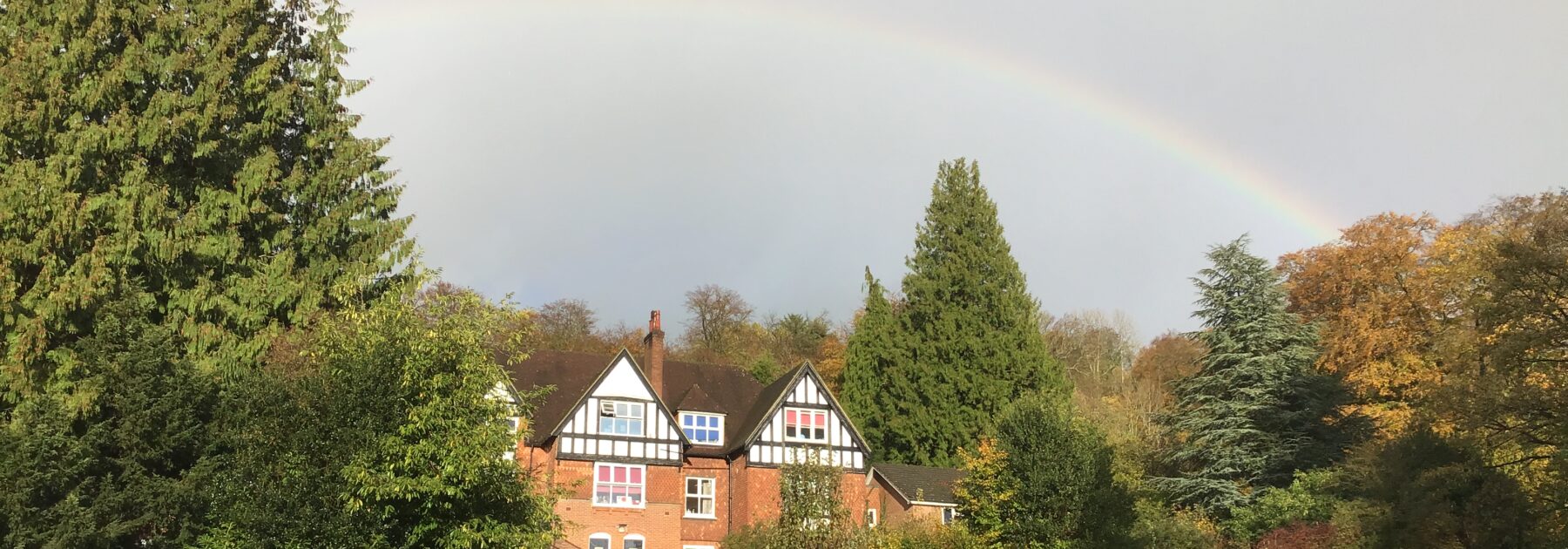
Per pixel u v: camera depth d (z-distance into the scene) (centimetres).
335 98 3161
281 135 3094
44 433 1961
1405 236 4659
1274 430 4225
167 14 2695
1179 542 3506
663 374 4694
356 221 3083
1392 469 2597
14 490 1889
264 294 2738
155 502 2072
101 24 2533
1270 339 4291
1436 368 4075
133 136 2567
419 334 1948
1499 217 3922
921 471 4481
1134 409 5681
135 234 2455
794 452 3064
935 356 5216
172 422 2177
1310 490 3716
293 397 1864
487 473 1902
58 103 2453
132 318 2327
